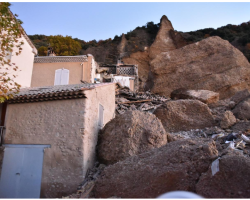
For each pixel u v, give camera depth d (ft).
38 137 24.20
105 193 17.69
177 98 48.47
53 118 24.25
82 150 22.15
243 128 28.25
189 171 15.94
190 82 56.75
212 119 33.22
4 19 24.67
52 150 23.13
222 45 59.41
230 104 40.09
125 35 158.20
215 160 15.39
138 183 16.80
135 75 84.79
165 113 34.83
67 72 53.31
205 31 165.58
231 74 55.57
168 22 138.92
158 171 16.67
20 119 25.71
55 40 123.44
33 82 53.47
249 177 13.71
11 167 24.23
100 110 28.99
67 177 21.80
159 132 23.93
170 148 19.20
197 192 14.39
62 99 24.44
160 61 60.54
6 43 26.48
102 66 93.09
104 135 25.99
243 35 144.05
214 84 55.06
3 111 27.53
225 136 25.98
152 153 19.88
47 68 54.08
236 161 14.67
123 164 19.39
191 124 33.53
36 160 23.45
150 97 53.47
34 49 41.57
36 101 25.41
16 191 23.15
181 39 129.59
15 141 25.07
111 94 35.55
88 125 23.85
